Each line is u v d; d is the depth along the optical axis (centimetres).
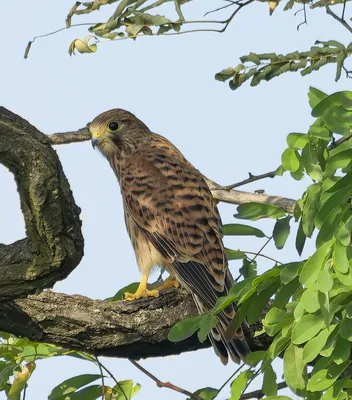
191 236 1203
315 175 853
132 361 987
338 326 732
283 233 977
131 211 1277
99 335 973
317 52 986
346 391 776
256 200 1173
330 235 735
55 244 874
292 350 779
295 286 773
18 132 823
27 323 941
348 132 823
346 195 742
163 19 962
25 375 930
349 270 704
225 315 957
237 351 952
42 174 830
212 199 1241
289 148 898
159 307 1012
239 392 834
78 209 874
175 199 1244
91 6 983
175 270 1204
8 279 895
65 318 955
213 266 1159
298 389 772
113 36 987
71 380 940
